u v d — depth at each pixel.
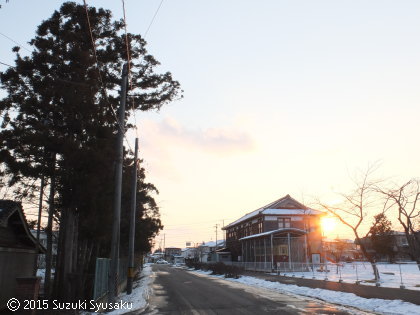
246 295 20.70
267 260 51.03
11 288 15.27
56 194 16.20
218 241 132.50
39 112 15.86
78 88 14.59
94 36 17.48
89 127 14.98
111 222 16.86
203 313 14.19
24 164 14.57
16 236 16.47
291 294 21.12
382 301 15.62
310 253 52.22
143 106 19.98
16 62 15.70
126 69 17.03
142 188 33.47
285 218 56.78
